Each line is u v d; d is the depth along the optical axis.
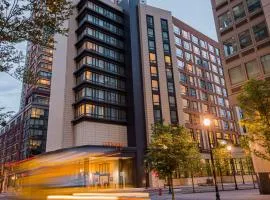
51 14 9.56
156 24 65.62
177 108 59.78
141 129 53.53
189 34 79.38
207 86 77.69
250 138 17.81
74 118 52.19
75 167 11.15
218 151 53.16
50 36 10.15
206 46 84.94
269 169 23.41
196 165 21.86
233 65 29.03
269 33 25.77
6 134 94.56
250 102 17.30
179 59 71.56
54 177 11.34
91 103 51.59
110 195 8.80
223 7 31.84
